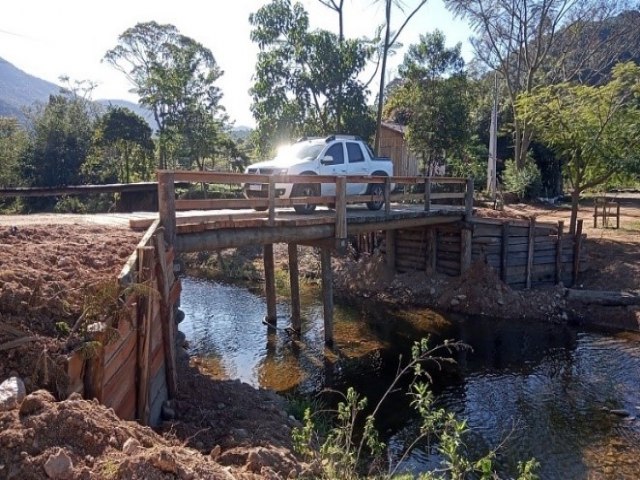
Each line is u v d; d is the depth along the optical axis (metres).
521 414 8.27
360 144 14.10
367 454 6.88
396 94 28.55
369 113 23.77
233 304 14.98
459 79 25.42
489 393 9.10
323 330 12.66
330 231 10.52
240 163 36.91
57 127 32.28
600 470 6.68
